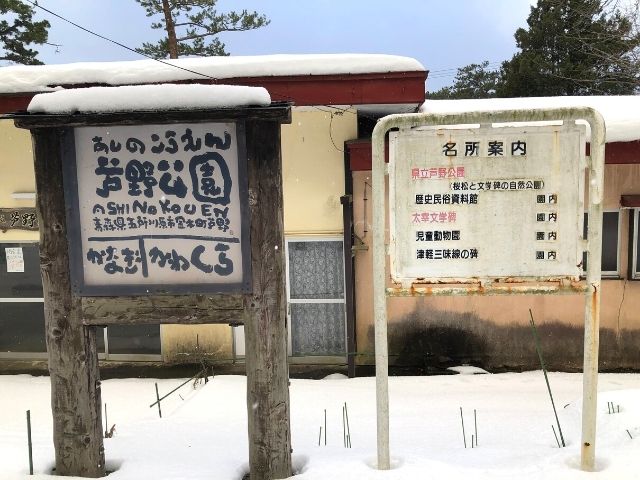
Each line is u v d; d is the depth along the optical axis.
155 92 3.18
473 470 3.24
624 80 14.01
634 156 6.91
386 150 7.09
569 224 3.28
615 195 7.52
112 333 8.43
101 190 3.39
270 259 3.33
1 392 6.99
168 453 4.00
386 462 3.32
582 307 7.69
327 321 8.16
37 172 3.38
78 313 3.43
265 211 3.32
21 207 8.30
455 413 5.36
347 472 3.27
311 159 7.91
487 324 7.83
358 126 8.41
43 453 3.86
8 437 4.56
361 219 7.81
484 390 6.52
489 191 3.31
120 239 3.41
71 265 3.42
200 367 8.09
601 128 3.14
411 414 5.36
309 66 7.41
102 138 3.37
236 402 5.88
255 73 7.43
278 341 3.37
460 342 7.88
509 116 3.22
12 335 8.61
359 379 7.20
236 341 8.25
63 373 3.45
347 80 7.43
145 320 3.42
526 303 7.77
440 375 7.38
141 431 4.74
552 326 7.75
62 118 3.20
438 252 3.35
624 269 7.61
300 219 8.02
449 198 3.33
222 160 3.33
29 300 8.53
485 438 4.29
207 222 3.37
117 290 3.41
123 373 7.90
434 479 3.12
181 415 5.40
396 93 7.43
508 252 3.32
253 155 3.29
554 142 3.26
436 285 3.35
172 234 3.39
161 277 3.41
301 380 7.09
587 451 3.17
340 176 7.89
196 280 3.40
